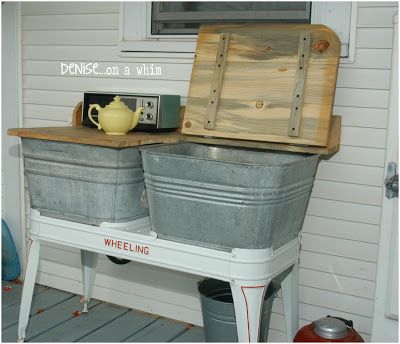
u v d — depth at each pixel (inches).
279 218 90.6
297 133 100.9
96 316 131.0
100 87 134.3
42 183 105.8
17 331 122.0
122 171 98.3
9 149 148.7
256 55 108.0
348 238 110.0
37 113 143.5
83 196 101.4
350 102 107.4
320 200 111.7
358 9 105.5
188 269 93.0
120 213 100.7
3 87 146.0
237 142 106.3
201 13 123.8
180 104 123.3
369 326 109.7
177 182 90.3
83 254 129.8
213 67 111.1
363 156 107.3
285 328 118.0
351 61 106.3
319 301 113.7
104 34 132.2
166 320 130.1
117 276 136.7
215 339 107.6
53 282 146.4
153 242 95.7
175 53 124.0
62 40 137.9
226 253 89.6
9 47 144.1
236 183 85.5
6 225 148.9
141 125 112.8
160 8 127.5
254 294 89.4
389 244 101.0
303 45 103.8
